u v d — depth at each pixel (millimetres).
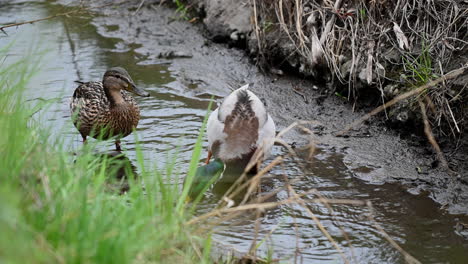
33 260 5012
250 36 13609
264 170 7035
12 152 6277
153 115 11531
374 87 11211
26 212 5703
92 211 6031
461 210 8742
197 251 6426
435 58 10578
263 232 8250
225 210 6672
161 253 6090
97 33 14977
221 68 13281
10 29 14820
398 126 10719
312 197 9117
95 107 10406
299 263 7566
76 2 16516
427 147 10164
